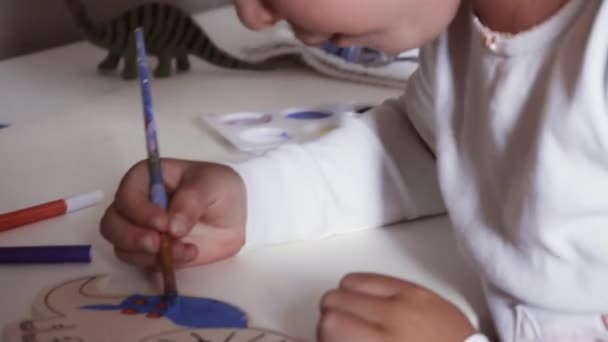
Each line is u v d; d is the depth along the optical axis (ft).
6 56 3.66
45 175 2.29
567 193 1.54
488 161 1.75
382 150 2.12
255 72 3.34
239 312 1.61
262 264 1.85
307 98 2.98
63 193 2.18
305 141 2.28
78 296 1.67
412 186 2.10
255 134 2.58
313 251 1.92
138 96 2.97
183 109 2.87
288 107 2.85
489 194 1.76
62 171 2.32
